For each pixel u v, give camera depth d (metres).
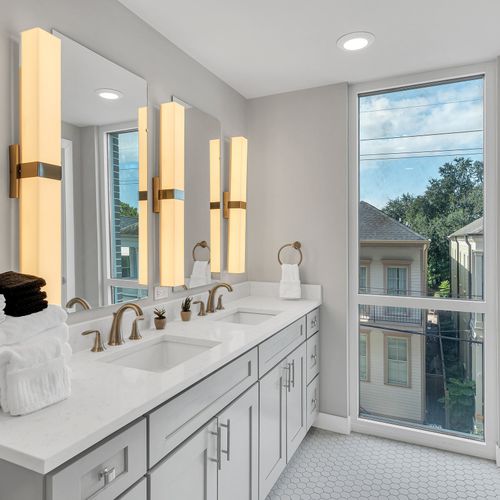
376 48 2.16
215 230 2.47
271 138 2.83
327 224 2.68
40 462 0.77
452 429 2.47
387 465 2.28
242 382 1.60
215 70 2.43
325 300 2.70
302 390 2.36
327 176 2.68
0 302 1.01
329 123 2.66
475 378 2.42
